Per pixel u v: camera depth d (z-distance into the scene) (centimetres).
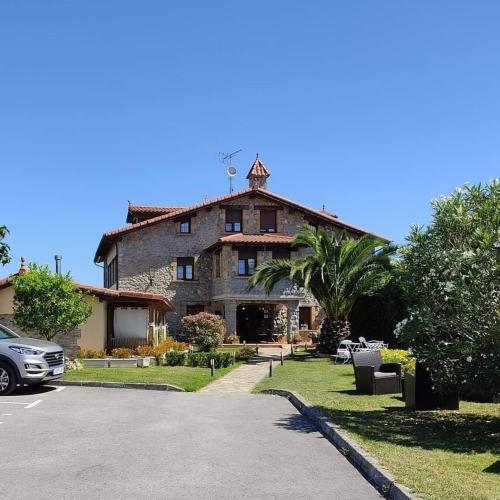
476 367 957
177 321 3738
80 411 1228
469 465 730
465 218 1001
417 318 1016
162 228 3788
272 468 766
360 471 752
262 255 3647
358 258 2709
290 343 3603
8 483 691
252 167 4191
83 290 2409
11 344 1492
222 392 1614
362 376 1482
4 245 1277
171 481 701
